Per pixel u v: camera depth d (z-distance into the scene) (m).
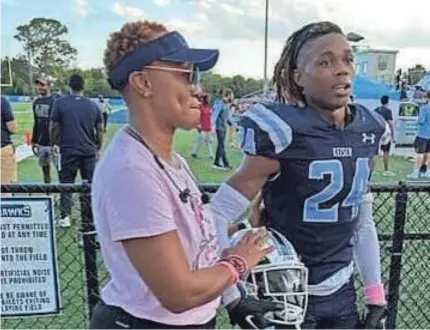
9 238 2.52
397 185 2.67
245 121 1.75
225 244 1.64
